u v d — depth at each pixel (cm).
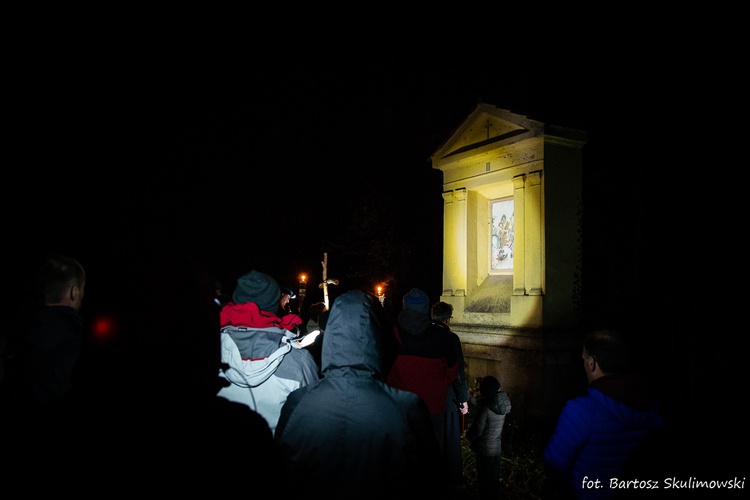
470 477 553
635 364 657
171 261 141
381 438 200
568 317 734
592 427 241
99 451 127
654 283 796
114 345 135
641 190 854
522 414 702
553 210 727
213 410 143
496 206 859
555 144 735
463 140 868
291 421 208
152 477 129
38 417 133
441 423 404
